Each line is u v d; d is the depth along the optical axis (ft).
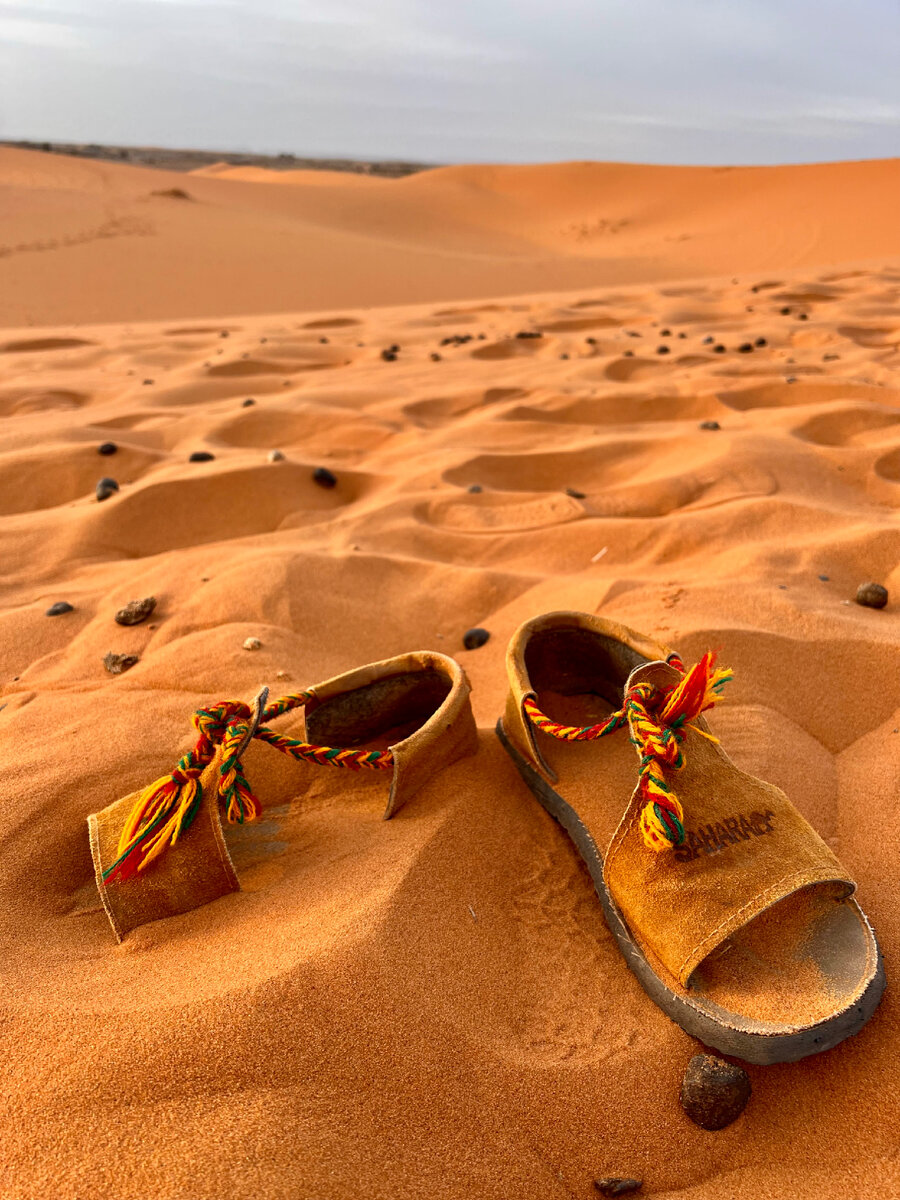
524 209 131.54
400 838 6.76
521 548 13.37
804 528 13.06
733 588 10.97
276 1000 5.14
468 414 21.04
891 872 6.78
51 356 32.91
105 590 12.17
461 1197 4.58
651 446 16.90
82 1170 4.37
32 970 5.70
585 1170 4.88
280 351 30.63
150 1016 5.09
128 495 14.75
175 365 29.68
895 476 15.17
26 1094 4.73
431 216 122.01
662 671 7.01
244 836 7.21
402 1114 4.86
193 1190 4.25
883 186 98.02
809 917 5.97
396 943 5.69
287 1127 4.58
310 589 11.43
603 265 76.23
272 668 9.62
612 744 7.69
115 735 8.32
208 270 63.16
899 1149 4.91
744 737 8.30
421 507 14.69
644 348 27.96
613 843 6.23
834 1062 5.37
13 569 13.38
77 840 7.09
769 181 117.70
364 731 8.23
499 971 5.92
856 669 9.34
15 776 7.65
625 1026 5.59
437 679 8.09
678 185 127.95
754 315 34.76
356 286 61.46
